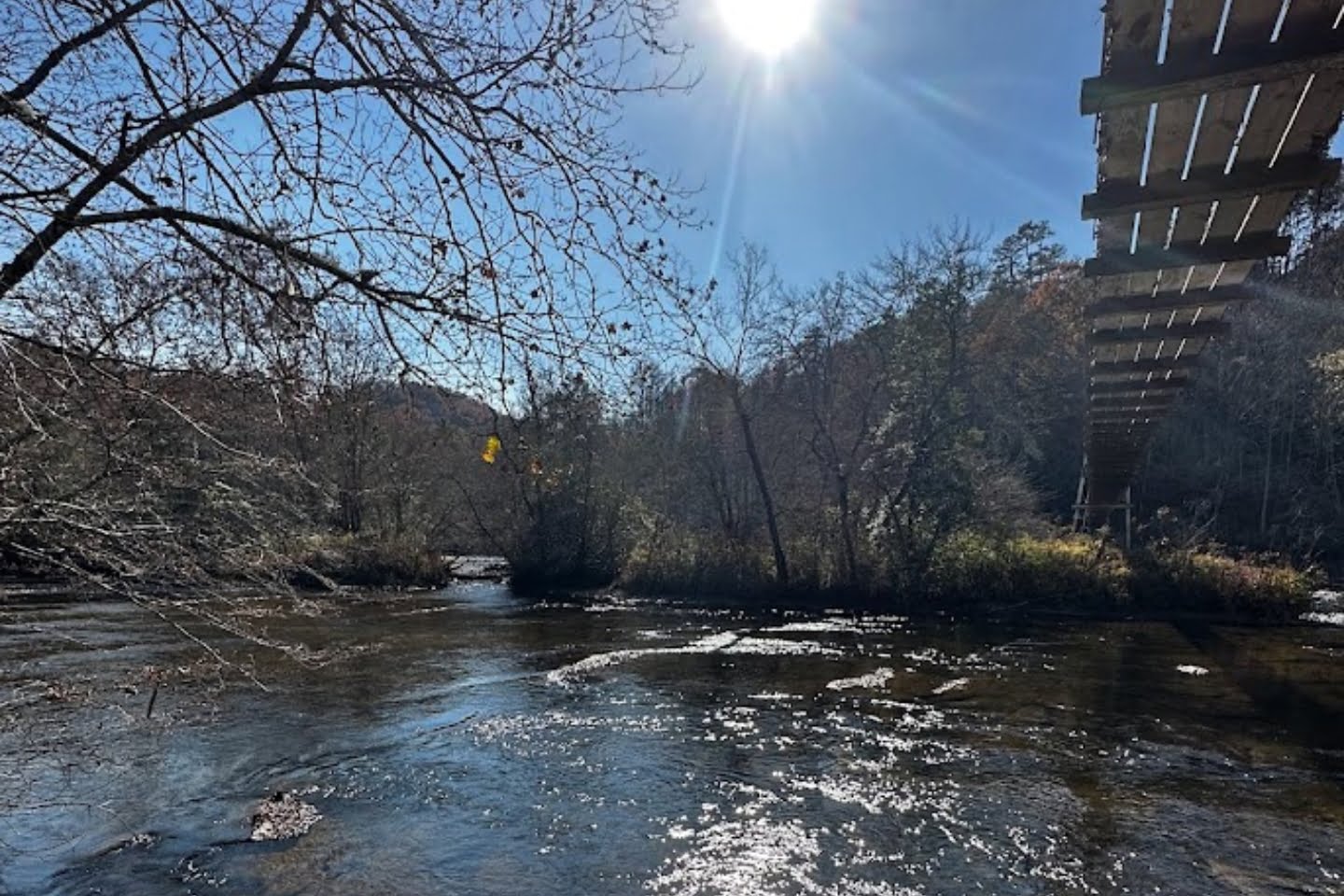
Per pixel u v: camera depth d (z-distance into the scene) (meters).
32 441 3.57
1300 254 39.28
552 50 3.22
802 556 25.80
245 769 8.64
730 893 6.12
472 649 15.91
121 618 15.77
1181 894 6.09
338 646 14.91
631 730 10.27
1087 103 5.68
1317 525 38.22
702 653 15.77
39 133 3.23
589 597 25.67
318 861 6.61
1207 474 44.16
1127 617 21.77
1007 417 30.42
